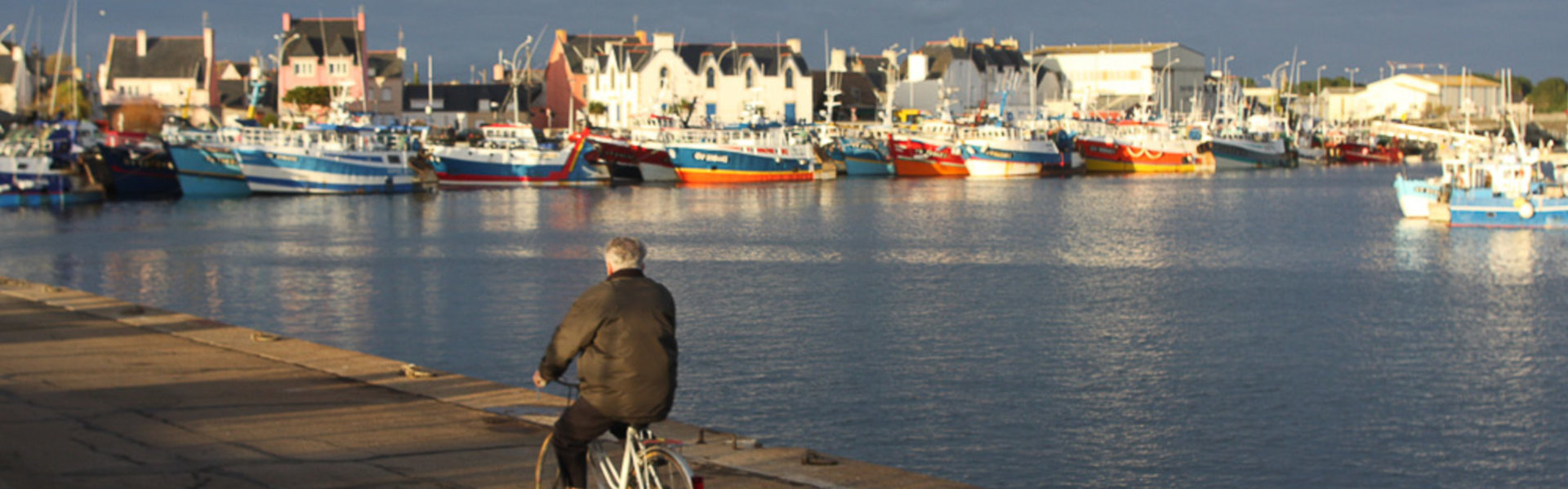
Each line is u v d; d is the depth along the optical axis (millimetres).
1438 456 24156
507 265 53812
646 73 139000
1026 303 43281
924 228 73625
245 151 92312
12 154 84500
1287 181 127688
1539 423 26562
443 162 107188
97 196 87875
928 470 22859
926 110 161875
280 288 46219
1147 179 131250
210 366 16219
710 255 58625
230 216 77875
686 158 114562
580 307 8445
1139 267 54906
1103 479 22469
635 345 8398
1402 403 28250
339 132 96125
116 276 49594
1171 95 192625
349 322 38438
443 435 12656
